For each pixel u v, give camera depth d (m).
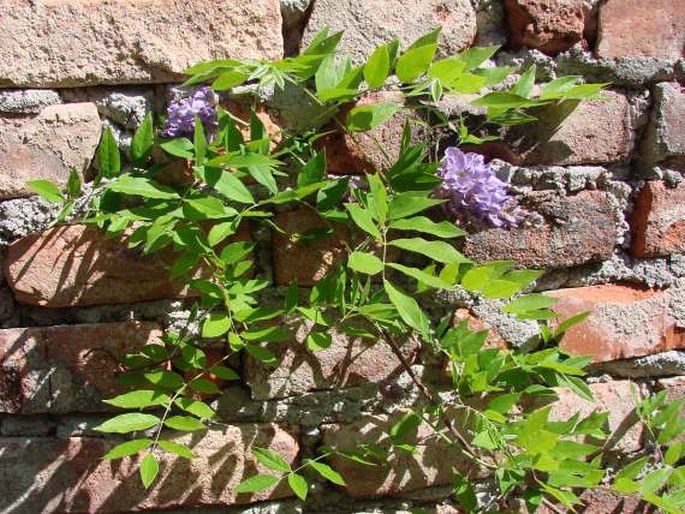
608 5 0.64
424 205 0.55
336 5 0.61
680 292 0.69
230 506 0.64
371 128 0.58
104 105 0.58
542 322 0.67
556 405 0.67
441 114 0.61
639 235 0.67
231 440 0.63
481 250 0.64
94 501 0.62
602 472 0.63
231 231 0.56
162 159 0.60
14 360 0.59
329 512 0.66
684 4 0.65
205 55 0.59
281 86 0.53
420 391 0.65
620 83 0.66
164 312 0.61
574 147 0.65
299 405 0.64
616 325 0.67
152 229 0.54
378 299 0.61
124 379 0.60
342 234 0.62
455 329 0.62
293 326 0.62
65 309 0.60
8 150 0.57
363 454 0.64
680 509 0.65
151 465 0.56
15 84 0.56
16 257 0.58
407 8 0.61
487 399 0.66
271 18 0.59
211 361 0.63
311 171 0.57
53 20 0.56
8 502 0.61
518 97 0.58
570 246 0.66
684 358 0.69
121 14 0.57
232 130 0.56
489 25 0.64
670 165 0.67
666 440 0.67
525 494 0.65
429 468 0.66
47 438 0.61
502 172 0.64
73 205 0.58
